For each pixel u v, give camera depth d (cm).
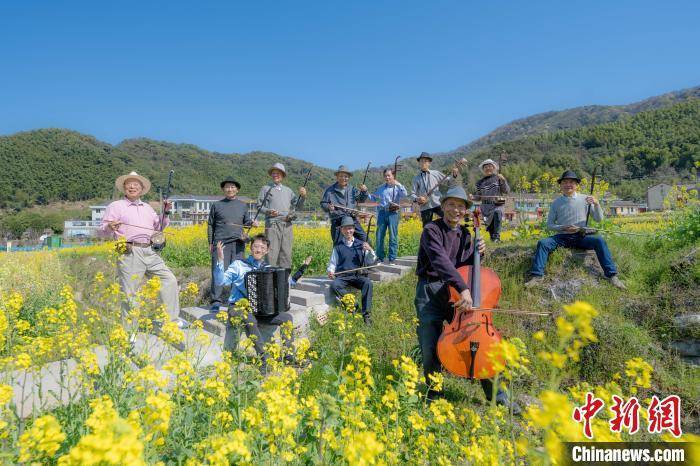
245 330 467
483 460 209
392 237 778
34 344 291
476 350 325
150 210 533
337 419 233
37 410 295
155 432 186
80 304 477
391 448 237
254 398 306
